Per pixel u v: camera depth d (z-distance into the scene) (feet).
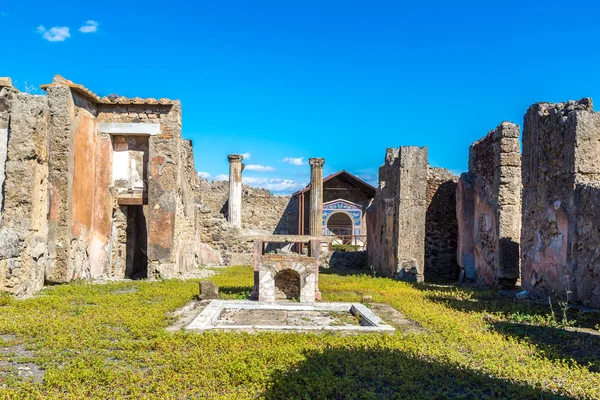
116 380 16.83
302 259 33.71
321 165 87.20
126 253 55.26
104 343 21.33
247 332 23.93
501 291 41.63
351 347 21.22
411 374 17.67
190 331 23.97
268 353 19.69
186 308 30.86
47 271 42.11
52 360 19.15
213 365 18.31
